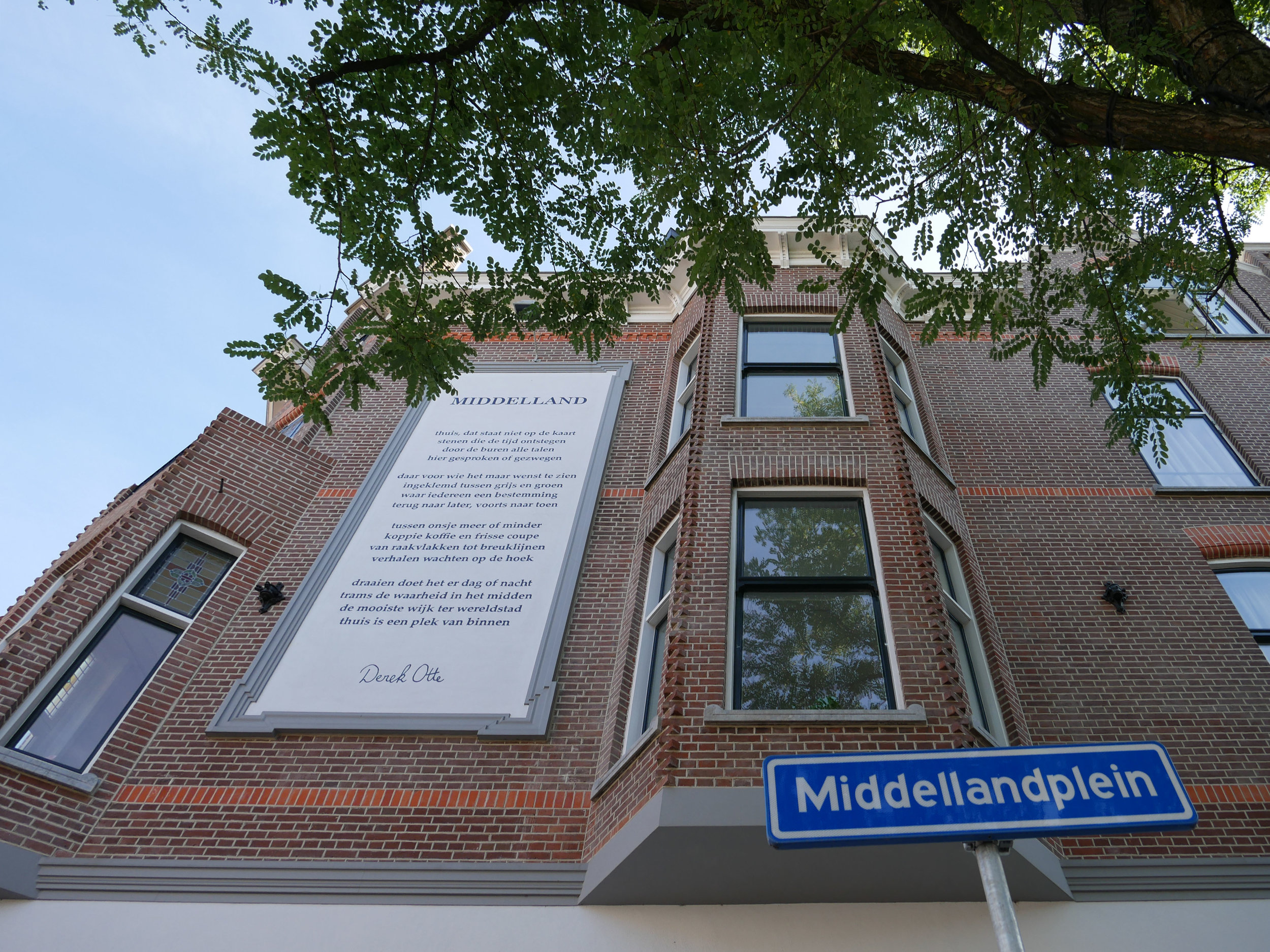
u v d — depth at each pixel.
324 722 9.77
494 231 8.51
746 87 7.77
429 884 8.25
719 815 7.16
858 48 7.06
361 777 9.32
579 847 8.59
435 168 8.02
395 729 9.70
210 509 12.10
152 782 9.31
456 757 9.51
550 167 8.35
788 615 8.98
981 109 8.13
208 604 11.25
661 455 13.31
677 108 7.63
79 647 10.21
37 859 8.40
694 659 8.44
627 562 11.75
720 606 8.95
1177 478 12.98
